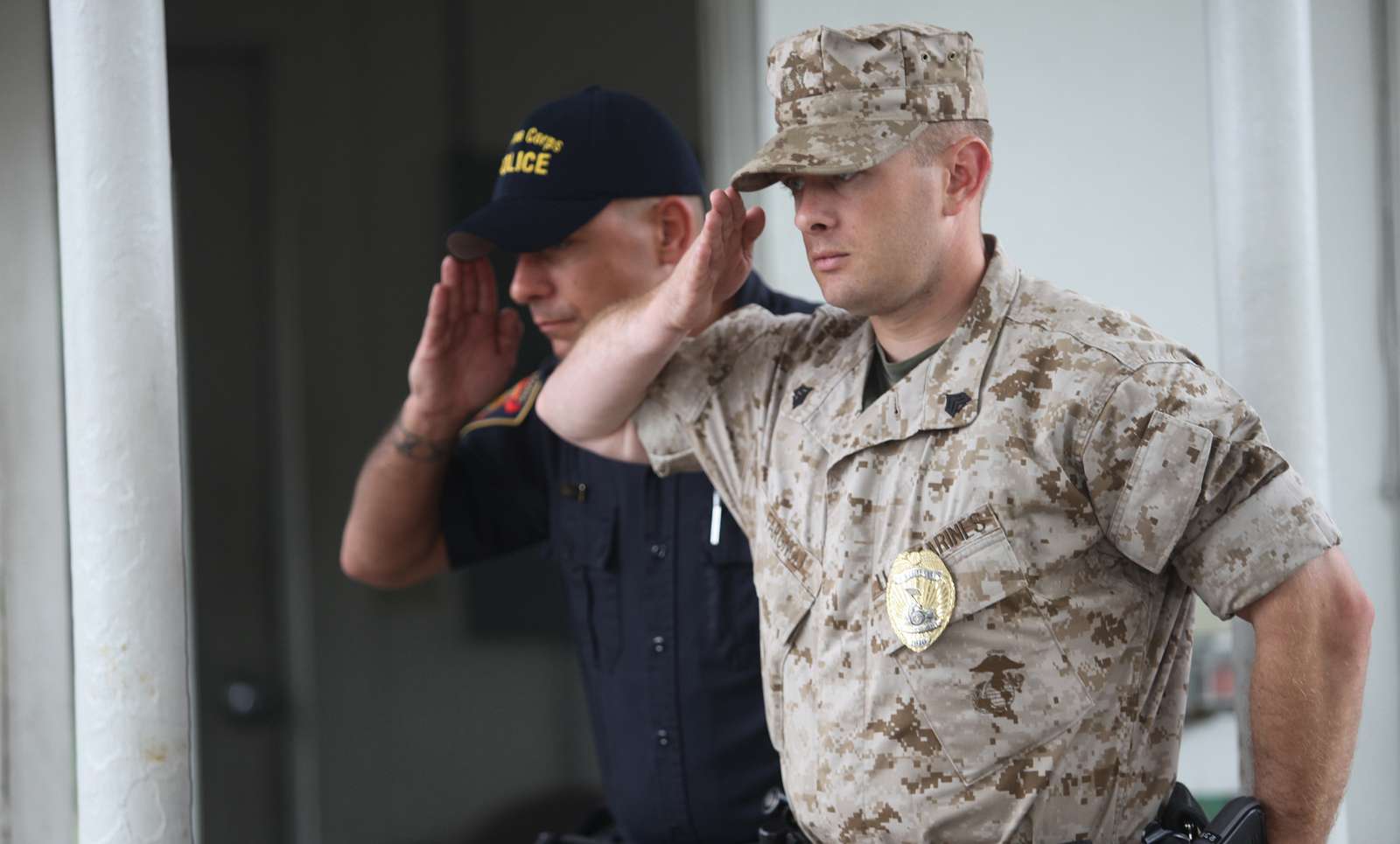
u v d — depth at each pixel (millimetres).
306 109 12602
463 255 7566
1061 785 5141
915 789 5254
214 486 12516
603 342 6398
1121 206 11688
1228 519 5086
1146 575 5305
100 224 6156
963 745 5188
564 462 7922
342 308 12688
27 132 9961
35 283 10016
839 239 5367
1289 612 5070
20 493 10062
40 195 10000
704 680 7273
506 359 8000
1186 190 11664
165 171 6359
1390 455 10203
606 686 7645
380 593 12680
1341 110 10148
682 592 7340
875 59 5375
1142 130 11633
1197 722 11070
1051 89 11641
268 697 12547
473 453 8359
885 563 5379
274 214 12578
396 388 12789
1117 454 5078
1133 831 5332
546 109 7504
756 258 11688
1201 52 11594
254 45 12523
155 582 6246
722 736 7262
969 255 5602
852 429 5609
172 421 6359
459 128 12672
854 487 5523
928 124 5391
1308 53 6242
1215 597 5172
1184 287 11711
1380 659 10156
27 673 10102
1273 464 5055
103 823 6230
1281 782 5219
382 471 8180
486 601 12758
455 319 7840
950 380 5391
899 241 5359
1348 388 10234
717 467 6262
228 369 12555
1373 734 10148
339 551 12664
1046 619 5141
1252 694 5230
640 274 7422
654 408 6406
